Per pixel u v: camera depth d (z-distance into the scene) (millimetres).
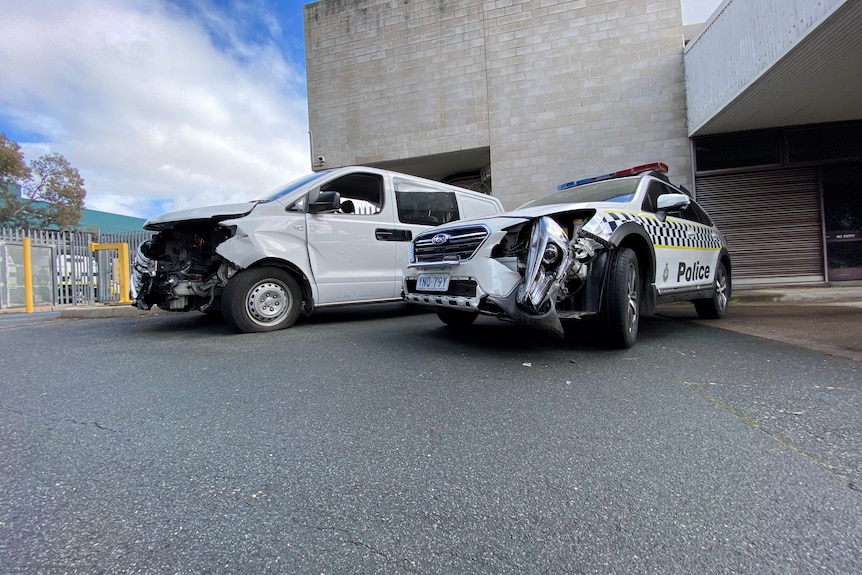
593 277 3641
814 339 4297
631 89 10180
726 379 2979
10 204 23578
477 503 1610
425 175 14078
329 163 12359
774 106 8047
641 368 3266
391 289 5867
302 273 5090
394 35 11742
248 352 3928
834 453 1923
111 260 11844
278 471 1845
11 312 9797
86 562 1313
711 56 8500
